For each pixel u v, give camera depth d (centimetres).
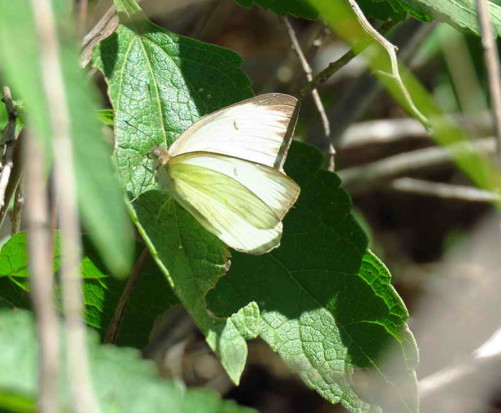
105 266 39
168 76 39
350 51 40
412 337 39
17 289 39
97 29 39
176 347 51
